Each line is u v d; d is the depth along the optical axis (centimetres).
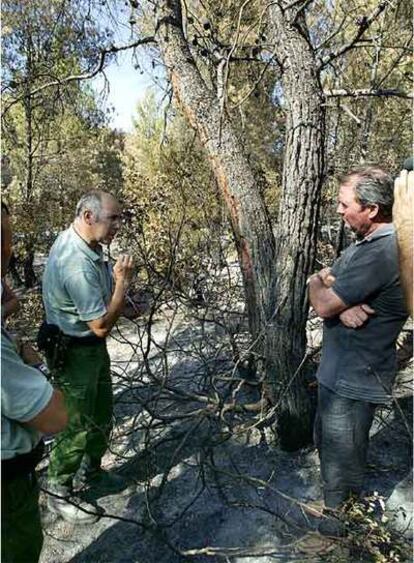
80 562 230
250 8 357
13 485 159
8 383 145
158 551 232
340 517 211
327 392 217
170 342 437
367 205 197
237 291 486
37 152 975
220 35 364
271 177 582
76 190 991
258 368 319
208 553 214
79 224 249
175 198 565
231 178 295
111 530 247
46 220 852
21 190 869
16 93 530
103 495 273
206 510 255
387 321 202
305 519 241
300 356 284
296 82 269
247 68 431
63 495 254
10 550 163
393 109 614
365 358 206
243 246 296
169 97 374
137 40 351
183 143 577
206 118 298
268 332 281
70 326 249
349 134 604
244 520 246
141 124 909
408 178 187
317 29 445
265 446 300
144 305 353
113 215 246
